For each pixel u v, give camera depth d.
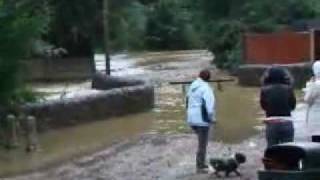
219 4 49.50
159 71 42.69
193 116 13.12
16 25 18.64
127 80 27.42
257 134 18.20
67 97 22.08
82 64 44.06
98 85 29.97
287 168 9.01
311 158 8.85
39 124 19.77
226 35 42.25
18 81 19.14
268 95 11.02
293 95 11.07
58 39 46.69
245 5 43.75
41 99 20.80
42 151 17.09
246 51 34.72
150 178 13.41
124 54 64.56
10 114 18.58
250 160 14.12
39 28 19.34
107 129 20.39
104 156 16.08
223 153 15.15
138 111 23.78
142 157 15.63
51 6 40.72
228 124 20.14
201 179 12.67
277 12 41.03
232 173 12.86
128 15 61.19
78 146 17.62
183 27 79.62
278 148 9.09
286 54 34.03
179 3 80.31
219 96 27.92
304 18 40.81
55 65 40.59
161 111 23.86
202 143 13.23
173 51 75.50
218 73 39.75
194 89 13.12
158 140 17.77
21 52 18.94
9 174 14.48
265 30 39.59
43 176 14.20
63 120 20.69
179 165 14.41
